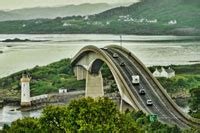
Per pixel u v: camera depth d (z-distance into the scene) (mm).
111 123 167000
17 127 184125
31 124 184375
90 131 164625
